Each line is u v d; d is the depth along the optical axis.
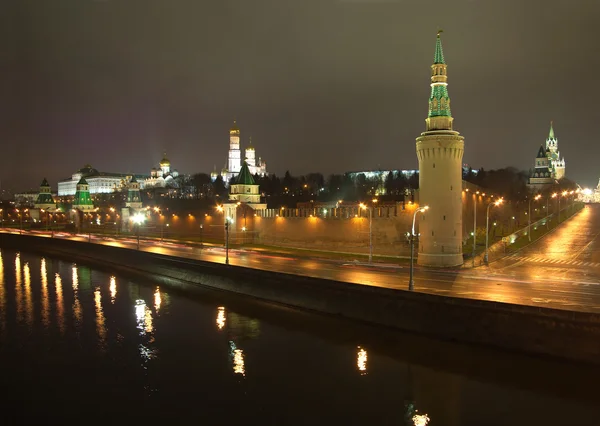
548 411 29.00
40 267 93.88
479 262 69.88
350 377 34.72
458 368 35.03
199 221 131.00
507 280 53.19
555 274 57.97
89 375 36.56
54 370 37.66
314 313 50.56
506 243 87.19
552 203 152.25
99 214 184.50
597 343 32.53
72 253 111.75
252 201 126.62
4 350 42.34
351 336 42.97
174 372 36.75
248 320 49.69
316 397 31.89
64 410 30.97
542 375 33.12
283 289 54.66
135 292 66.62
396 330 43.16
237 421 29.19
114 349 42.25
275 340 43.16
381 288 44.56
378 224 83.25
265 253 89.44
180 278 73.31
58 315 54.06
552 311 34.44
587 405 29.41
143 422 29.30
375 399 31.41
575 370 33.06
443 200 67.62
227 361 38.62
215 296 61.56
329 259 77.81
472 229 92.44
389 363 36.78
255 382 34.53
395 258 77.81
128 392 33.47
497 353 36.66
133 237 142.62
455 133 67.94
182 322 50.09
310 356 38.97
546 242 90.00
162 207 171.75
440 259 67.19
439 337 40.22
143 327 48.72
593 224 116.56
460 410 29.53
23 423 29.39
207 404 31.42
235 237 113.75
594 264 66.06
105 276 81.31
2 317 53.41
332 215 95.00
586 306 39.25
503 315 36.75
